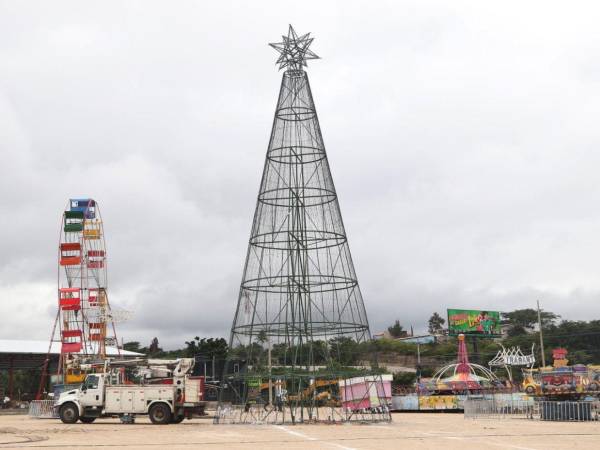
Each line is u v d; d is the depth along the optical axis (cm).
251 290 4591
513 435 3472
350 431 3816
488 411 5806
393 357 14912
